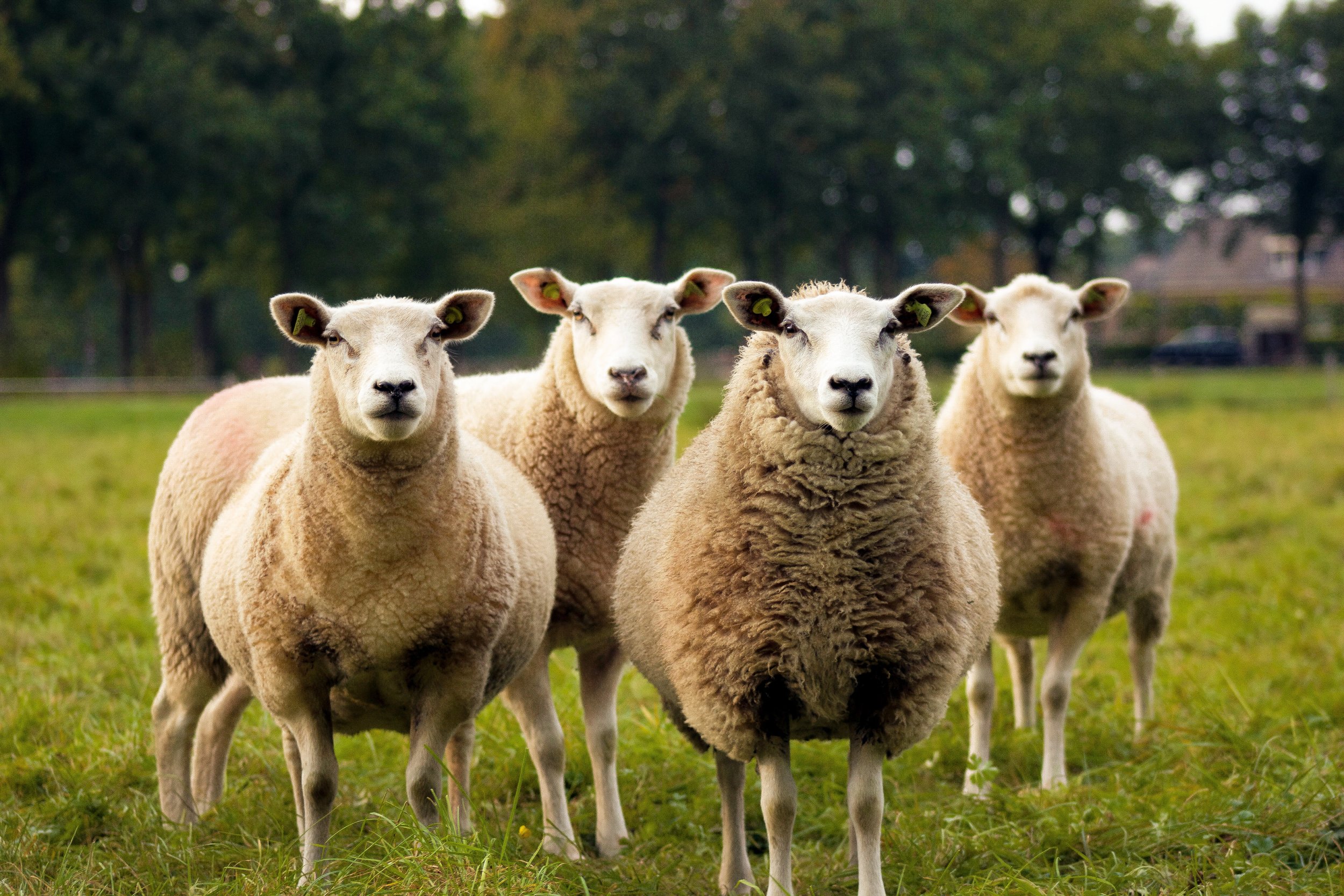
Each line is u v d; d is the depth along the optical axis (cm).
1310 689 743
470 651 505
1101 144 5409
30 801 614
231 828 564
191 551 603
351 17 4662
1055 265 6103
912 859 523
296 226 4591
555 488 630
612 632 618
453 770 563
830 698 473
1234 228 6362
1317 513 1302
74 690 771
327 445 482
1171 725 691
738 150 4631
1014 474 688
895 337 480
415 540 486
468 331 519
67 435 2198
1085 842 528
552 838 569
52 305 7056
